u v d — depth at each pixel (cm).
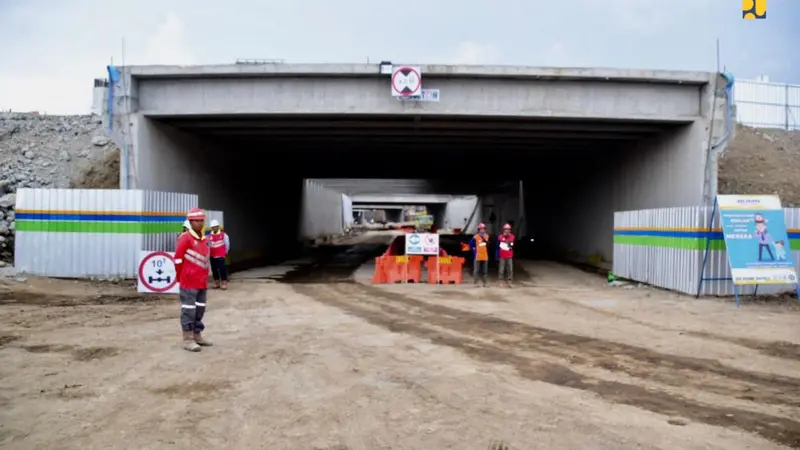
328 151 3008
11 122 2733
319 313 1281
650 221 1842
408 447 513
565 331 1081
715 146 1983
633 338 1016
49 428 550
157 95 2009
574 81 2005
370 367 795
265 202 3488
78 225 1698
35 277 1641
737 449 513
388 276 2023
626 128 2175
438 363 822
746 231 1477
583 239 3111
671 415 603
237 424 568
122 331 1020
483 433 548
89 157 2492
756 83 3375
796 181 2625
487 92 1997
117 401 635
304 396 661
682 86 2023
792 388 707
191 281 881
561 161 3297
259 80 1992
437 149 2858
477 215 7525
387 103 1981
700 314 1295
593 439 535
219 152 2684
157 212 1775
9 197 2022
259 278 2192
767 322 1188
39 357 823
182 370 767
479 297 1602
